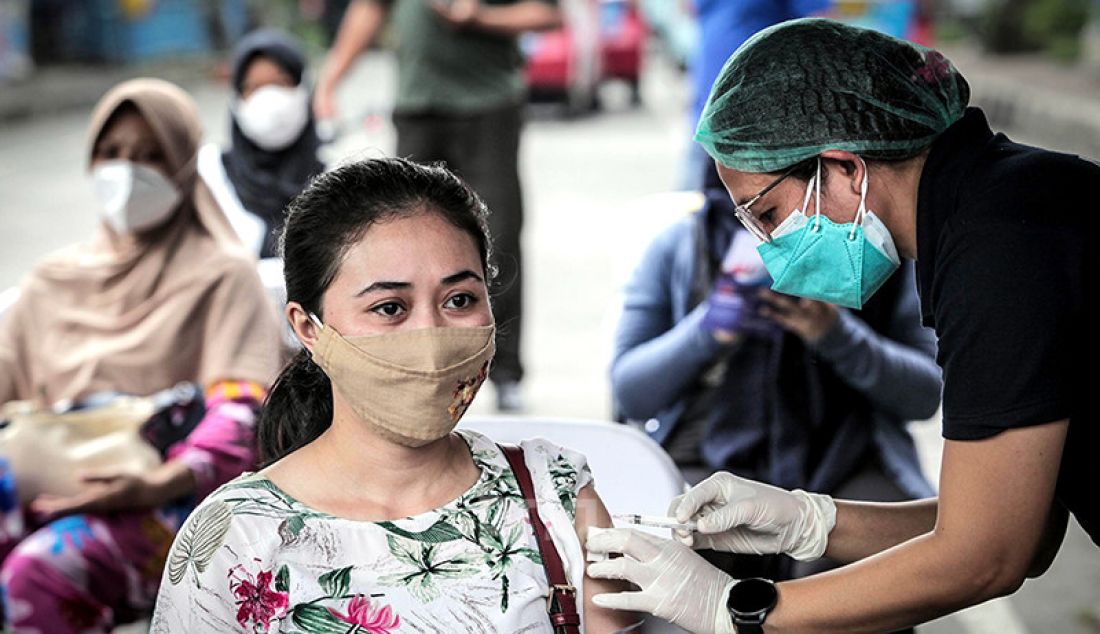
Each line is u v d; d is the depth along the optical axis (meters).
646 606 1.98
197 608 1.90
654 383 2.97
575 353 6.05
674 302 3.13
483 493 2.02
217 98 17.58
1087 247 1.75
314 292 1.94
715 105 1.93
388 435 1.94
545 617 1.97
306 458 2.01
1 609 2.86
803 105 1.85
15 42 18.31
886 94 1.83
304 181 4.24
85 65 20.83
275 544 1.89
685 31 17.16
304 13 23.02
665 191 9.91
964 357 1.76
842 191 1.90
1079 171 1.81
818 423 2.90
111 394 3.22
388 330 1.92
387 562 1.92
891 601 1.87
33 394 3.34
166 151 3.26
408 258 1.91
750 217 1.99
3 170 11.73
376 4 5.66
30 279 3.36
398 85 5.45
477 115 5.35
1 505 2.89
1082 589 3.84
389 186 1.94
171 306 3.24
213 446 3.01
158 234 3.31
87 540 2.86
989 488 1.77
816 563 2.65
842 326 2.76
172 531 2.98
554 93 14.49
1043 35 18.05
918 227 1.86
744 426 2.93
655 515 2.49
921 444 4.88
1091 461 1.86
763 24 5.38
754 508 2.15
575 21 14.41
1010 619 3.66
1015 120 13.28
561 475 2.11
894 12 12.79
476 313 1.97
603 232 8.52
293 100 4.17
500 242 5.27
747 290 2.79
